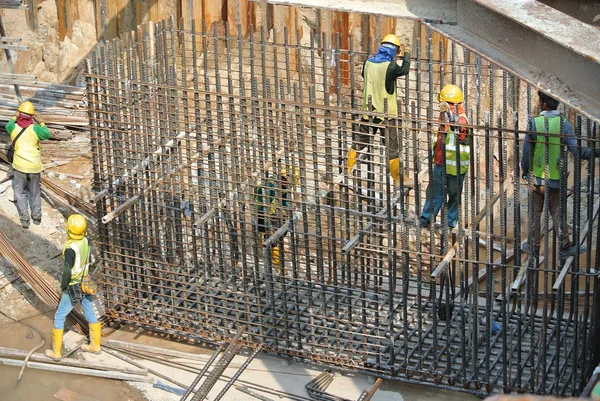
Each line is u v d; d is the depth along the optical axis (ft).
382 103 32.14
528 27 18.70
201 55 51.19
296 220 31.53
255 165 31.78
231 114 31.45
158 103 32.63
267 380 32.19
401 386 31.63
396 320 33.91
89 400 32.30
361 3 22.67
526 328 32.89
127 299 35.83
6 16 53.72
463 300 29.78
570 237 37.29
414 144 27.86
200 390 28.50
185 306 34.47
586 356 28.71
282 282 32.35
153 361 33.73
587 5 41.50
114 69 33.53
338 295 33.27
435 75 45.75
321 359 32.32
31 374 33.68
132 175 33.73
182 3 50.47
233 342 30.27
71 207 41.86
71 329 35.58
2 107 46.16
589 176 27.45
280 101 30.14
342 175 30.94
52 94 48.01
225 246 35.04
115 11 51.55
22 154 39.24
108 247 35.35
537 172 30.71
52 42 53.36
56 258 39.81
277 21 49.37
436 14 22.08
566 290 36.94
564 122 29.66
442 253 29.30
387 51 32.24
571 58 18.98
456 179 30.71
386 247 30.04
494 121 41.73
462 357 30.12
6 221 40.34
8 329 36.27
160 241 34.63
